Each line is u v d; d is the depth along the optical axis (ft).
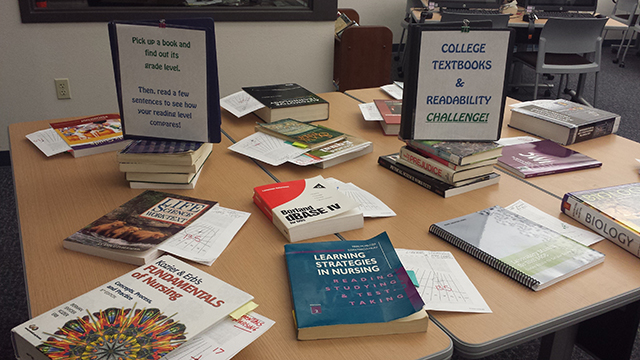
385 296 2.55
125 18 8.97
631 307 3.80
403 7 19.34
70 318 2.29
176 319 2.30
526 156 4.61
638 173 4.36
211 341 2.22
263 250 3.12
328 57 10.82
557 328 2.58
